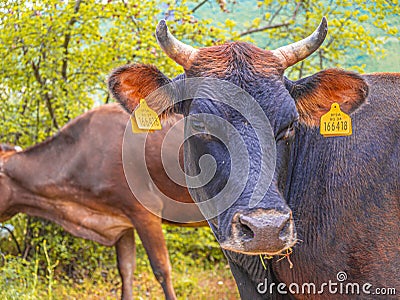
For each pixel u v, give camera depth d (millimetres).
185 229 8453
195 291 7473
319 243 3949
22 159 7066
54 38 7918
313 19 8273
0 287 6566
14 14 7531
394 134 3977
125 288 7012
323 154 4016
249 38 7844
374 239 3852
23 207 7199
